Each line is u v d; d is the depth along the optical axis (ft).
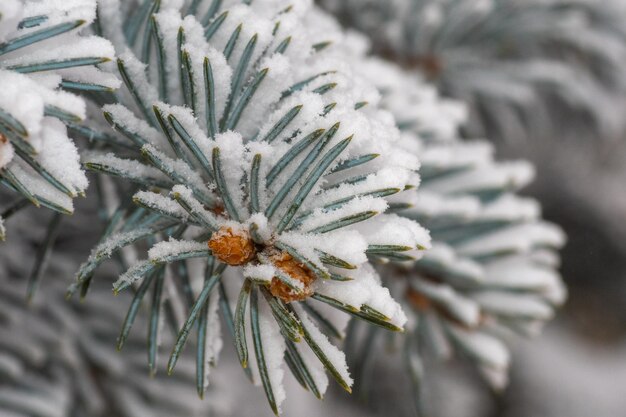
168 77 0.87
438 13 1.36
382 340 1.18
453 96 1.49
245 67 0.87
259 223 0.83
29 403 1.11
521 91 1.47
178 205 0.84
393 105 1.07
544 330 3.36
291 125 0.85
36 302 1.13
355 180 0.85
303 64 0.89
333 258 0.81
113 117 0.85
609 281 3.12
